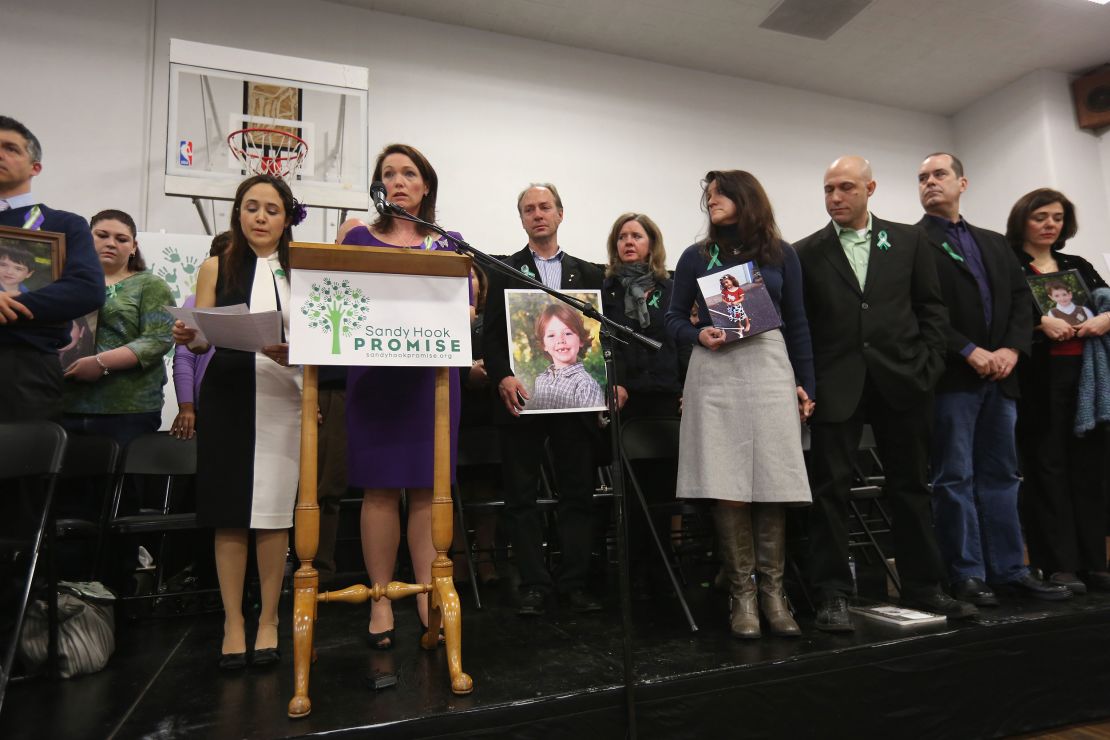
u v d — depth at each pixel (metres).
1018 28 5.47
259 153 4.40
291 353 1.56
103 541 2.38
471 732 1.47
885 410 2.27
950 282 2.57
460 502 2.68
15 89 4.16
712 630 2.11
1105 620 2.21
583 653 1.88
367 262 1.66
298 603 1.54
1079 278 2.72
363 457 1.82
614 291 2.98
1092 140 6.16
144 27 4.47
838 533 2.13
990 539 2.57
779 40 5.53
